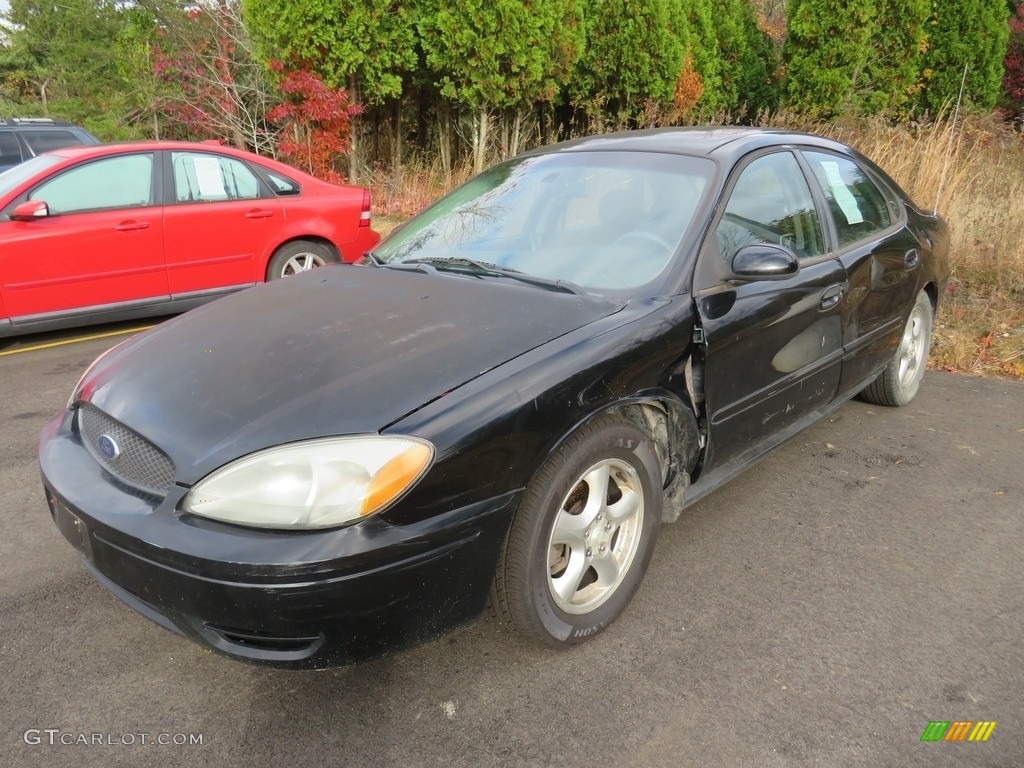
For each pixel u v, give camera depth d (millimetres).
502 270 2977
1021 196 7652
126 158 6074
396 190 11617
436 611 2111
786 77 14555
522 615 2295
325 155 11148
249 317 2721
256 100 12516
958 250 7043
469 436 2061
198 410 2184
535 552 2248
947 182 7773
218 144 6598
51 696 2301
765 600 2768
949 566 2984
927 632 2590
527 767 2045
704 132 3512
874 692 2311
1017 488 3611
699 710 2238
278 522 1938
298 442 2002
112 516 2078
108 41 21297
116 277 5980
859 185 3994
